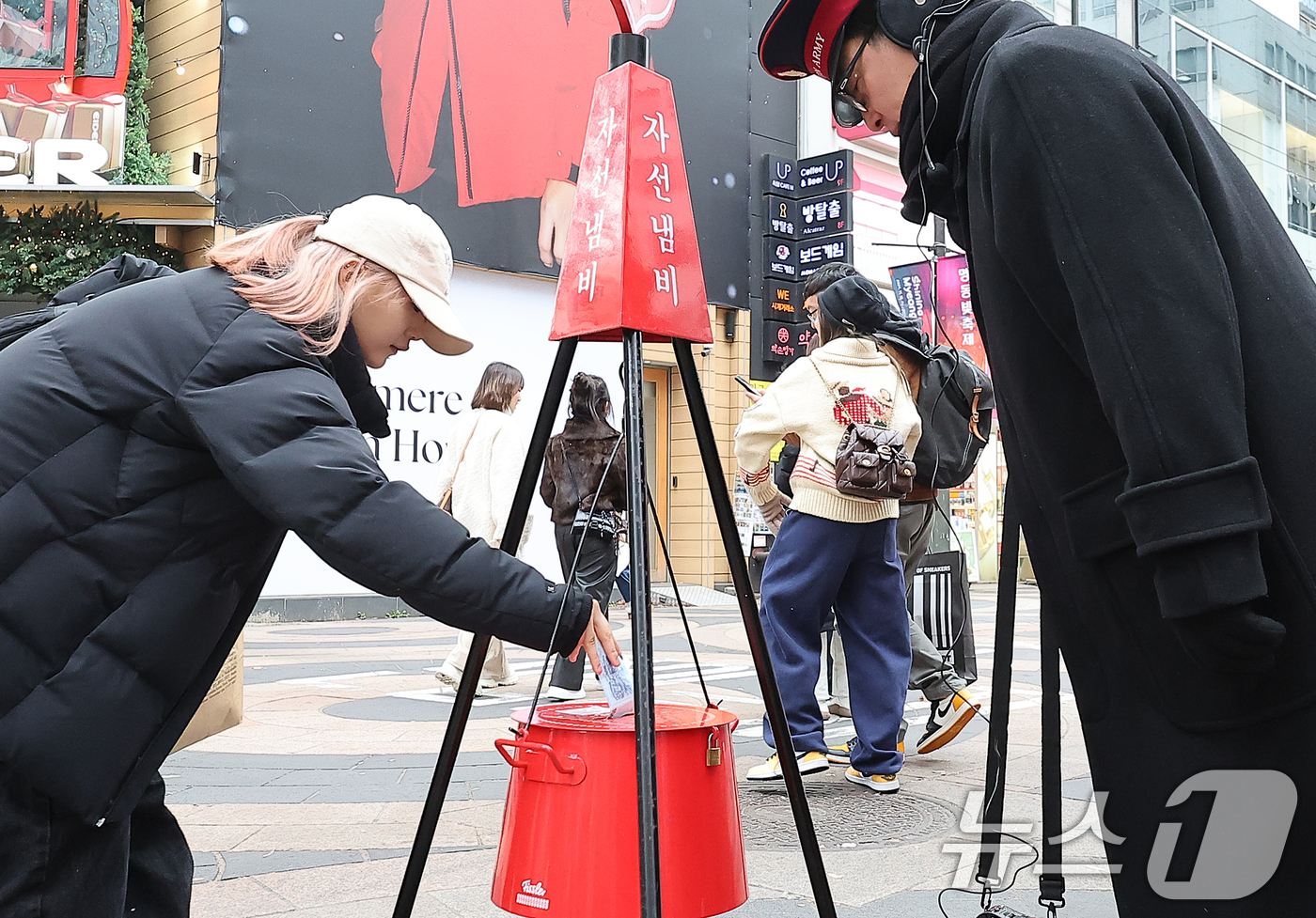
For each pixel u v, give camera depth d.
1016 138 1.30
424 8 11.38
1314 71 18.36
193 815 3.36
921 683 4.07
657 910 1.38
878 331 3.91
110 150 9.77
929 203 1.58
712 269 13.86
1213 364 1.16
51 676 1.35
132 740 1.39
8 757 1.32
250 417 1.35
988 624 9.69
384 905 2.50
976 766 4.12
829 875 2.73
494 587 1.42
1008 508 1.74
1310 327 1.29
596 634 1.58
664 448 13.96
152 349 1.39
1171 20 14.99
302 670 7.07
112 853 1.47
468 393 11.76
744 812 3.38
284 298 1.46
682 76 13.62
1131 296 1.18
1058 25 1.39
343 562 1.36
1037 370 1.38
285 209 10.59
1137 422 1.17
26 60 9.69
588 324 1.69
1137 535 1.18
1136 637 1.31
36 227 9.70
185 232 10.45
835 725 5.02
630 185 1.71
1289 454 1.22
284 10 10.61
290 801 3.53
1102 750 1.37
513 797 1.70
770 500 3.91
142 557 1.39
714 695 5.84
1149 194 1.21
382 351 1.63
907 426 3.82
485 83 11.77
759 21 14.47
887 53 1.61
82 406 1.38
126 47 9.91
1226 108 16.23
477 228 11.74
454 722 1.72
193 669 1.45
